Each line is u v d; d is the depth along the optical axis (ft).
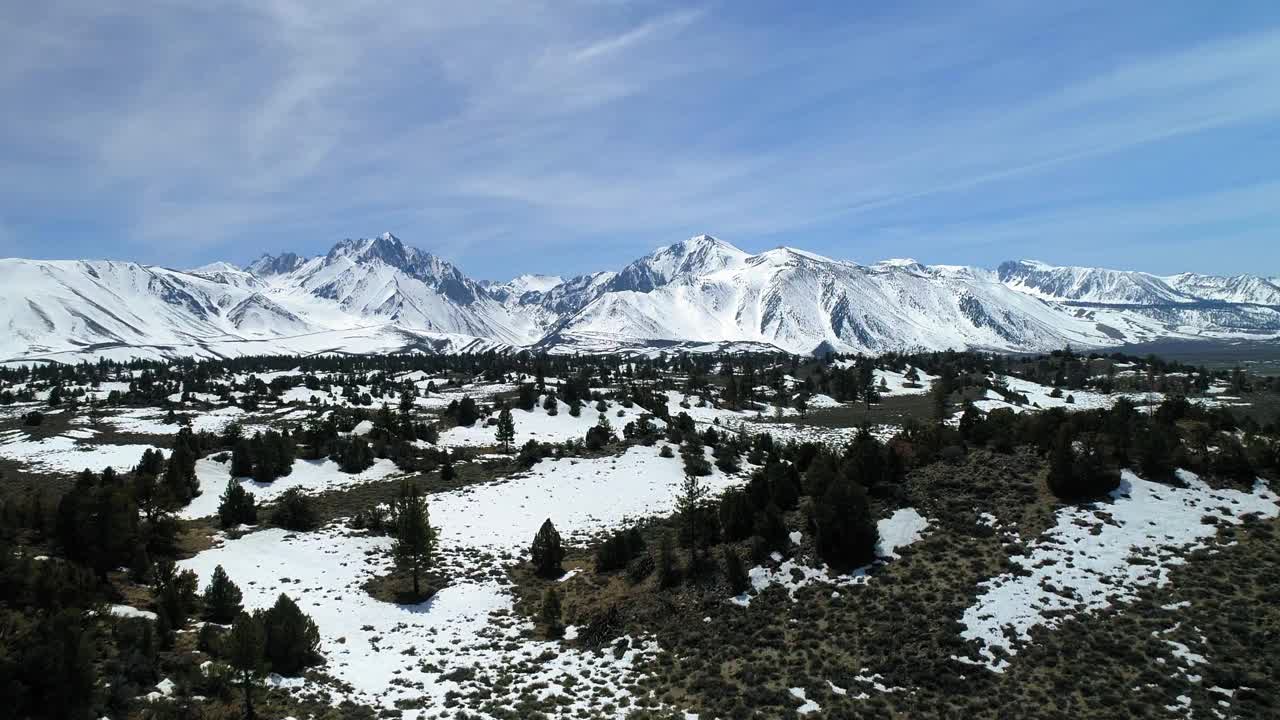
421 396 639.35
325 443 325.01
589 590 155.94
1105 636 107.55
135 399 571.69
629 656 124.57
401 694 112.88
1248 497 137.39
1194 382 640.17
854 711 99.71
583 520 219.41
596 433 339.77
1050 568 125.80
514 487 257.55
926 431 188.96
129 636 107.34
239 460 274.36
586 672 119.96
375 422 382.01
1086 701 96.02
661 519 214.48
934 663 107.86
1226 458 145.59
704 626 129.70
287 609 121.90
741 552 150.82
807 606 128.77
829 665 111.65
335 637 136.36
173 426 448.24
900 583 129.49
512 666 123.75
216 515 224.53
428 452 324.60
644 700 108.68
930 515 149.18
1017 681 101.96
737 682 111.04
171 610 123.75
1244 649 100.07
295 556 181.78
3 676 81.56
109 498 148.36
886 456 169.17
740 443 350.02
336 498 248.32
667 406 533.55
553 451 329.93
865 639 116.26
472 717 104.37
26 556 117.29
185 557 176.76
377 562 179.73
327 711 104.12
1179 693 94.68
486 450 359.87
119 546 144.87
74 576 118.52
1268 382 629.92
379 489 262.67
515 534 205.77
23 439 388.16
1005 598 120.16
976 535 139.64
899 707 100.07
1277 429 196.24
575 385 529.45
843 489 143.33
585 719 103.60
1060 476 147.13
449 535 204.23
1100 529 133.49
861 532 139.85
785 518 162.50
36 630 88.89
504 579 167.53
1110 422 167.43
